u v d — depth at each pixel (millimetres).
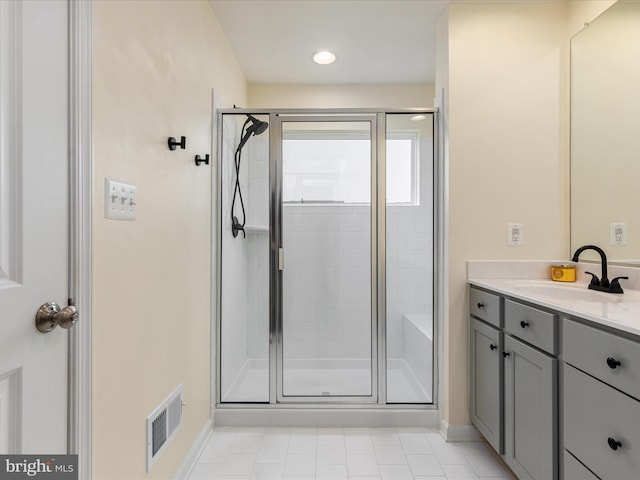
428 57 2664
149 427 1303
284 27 2268
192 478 1649
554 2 2012
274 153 2293
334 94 3121
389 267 2285
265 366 2287
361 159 2311
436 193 2191
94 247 982
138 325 1226
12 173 755
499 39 2010
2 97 732
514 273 2002
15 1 755
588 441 1128
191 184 1745
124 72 1128
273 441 1973
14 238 761
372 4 2037
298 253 2348
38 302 816
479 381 1877
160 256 1394
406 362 2264
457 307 2020
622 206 1698
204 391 1965
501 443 1654
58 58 866
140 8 1228
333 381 2328
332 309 2348
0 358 723
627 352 975
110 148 1054
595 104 1847
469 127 2010
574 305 1268
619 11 1715
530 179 2016
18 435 768
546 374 1326
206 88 1987
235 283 2307
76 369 918
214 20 2129
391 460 1790
